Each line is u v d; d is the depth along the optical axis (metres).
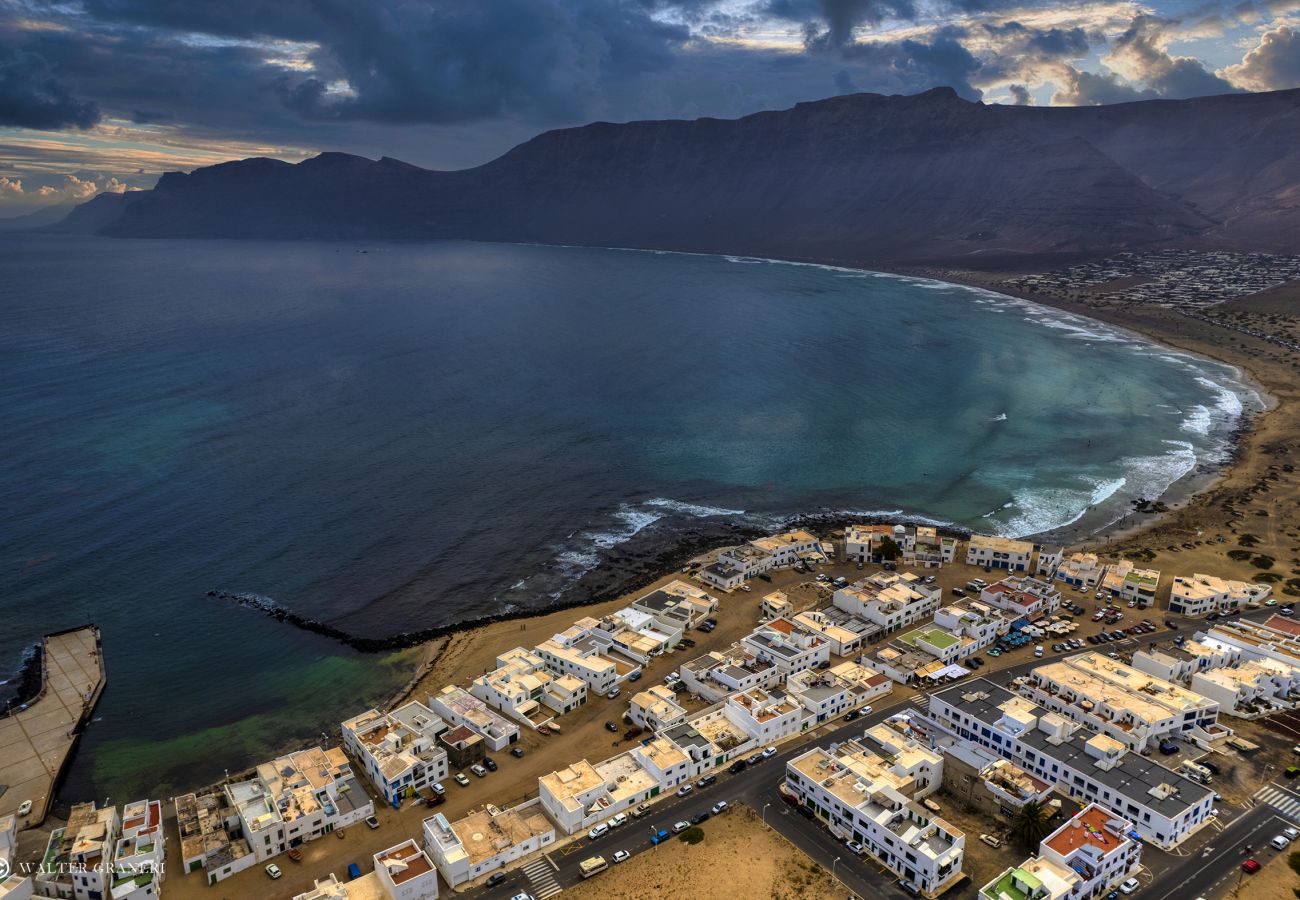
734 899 119.12
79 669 184.25
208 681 183.25
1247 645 180.25
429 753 147.12
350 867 125.50
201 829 131.50
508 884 122.50
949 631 192.88
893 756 144.62
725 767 149.38
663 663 185.25
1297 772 143.00
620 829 133.88
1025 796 134.62
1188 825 129.62
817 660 181.25
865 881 122.69
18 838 135.62
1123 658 182.25
